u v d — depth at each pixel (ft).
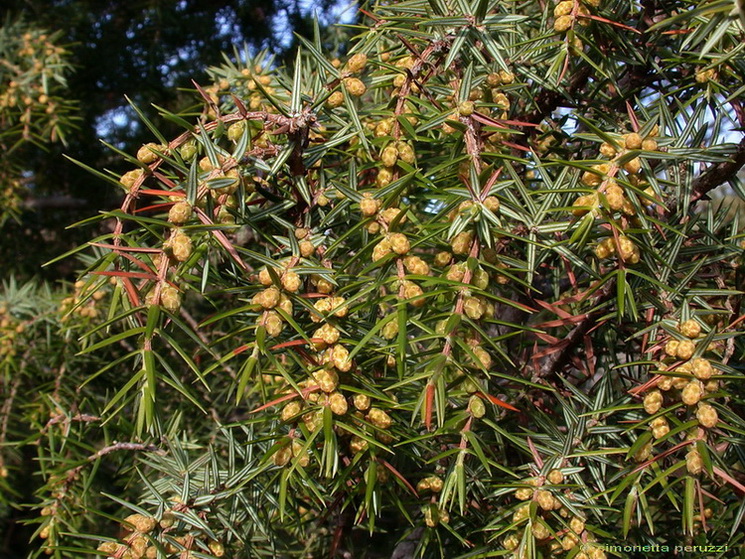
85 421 1.07
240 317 0.78
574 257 0.67
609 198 0.61
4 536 2.57
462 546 0.82
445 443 0.71
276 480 0.75
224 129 0.67
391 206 0.64
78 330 1.34
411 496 0.77
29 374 1.46
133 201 0.62
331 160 0.88
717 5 0.53
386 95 0.94
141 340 0.59
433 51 0.71
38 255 2.21
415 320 0.61
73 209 2.37
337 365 0.61
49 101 1.64
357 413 0.63
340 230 0.86
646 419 0.61
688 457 0.60
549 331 0.92
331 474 0.61
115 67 2.34
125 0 2.36
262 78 0.90
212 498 0.72
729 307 0.74
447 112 0.67
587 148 0.85
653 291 0.71
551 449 0.72
